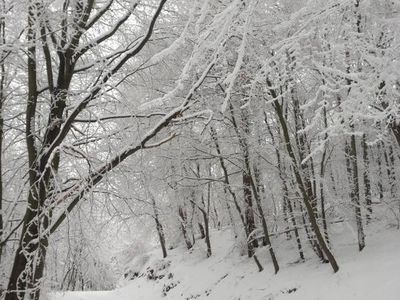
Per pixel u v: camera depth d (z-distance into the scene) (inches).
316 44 268.5
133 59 325.1
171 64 341.1
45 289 289.1
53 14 233.8
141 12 284.2
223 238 713.0
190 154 485.1
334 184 436.5
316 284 360.5
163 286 644.1
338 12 221.1
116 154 240.1
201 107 360.2
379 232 419.8
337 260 385.7
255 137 453.1
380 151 500.1
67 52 245.1
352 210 417.7
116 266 848.9
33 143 238.7
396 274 301.9
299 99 419.2
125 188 285.3
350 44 213.0
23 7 224.1
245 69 340.8
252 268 488.1
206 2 144.7
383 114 181.9
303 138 418.9
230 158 485.1
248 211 522.9
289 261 458.6
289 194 458.3
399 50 192.9
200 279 565.6
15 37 233.8
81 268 307.0
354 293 310.7
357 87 193.0
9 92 266.4
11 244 308.8
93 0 247.9
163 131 414.3
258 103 424.2
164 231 764.0
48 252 279.1
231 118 456.1
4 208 287.3
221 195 553.3
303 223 434.6
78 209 249.0
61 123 249.1
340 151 428.8
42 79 285.6
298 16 214.2
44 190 229.6
